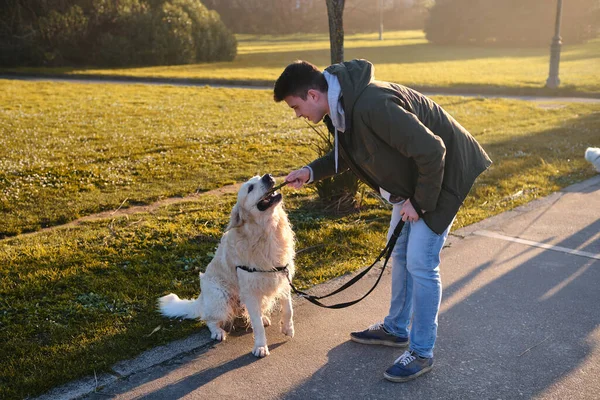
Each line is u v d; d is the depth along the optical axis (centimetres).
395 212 361
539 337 385
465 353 368
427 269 332
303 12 8031
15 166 860
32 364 356
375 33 7706
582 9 4581
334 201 668
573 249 540
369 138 307
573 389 325
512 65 2977
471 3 4956
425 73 2538
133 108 1590
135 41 3328
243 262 369
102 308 429
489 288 461
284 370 354
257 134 1162
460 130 328
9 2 3136
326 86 314
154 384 338
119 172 851
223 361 366
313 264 512
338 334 399
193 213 649
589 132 1134
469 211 652
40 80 2545
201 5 3684
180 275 494
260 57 3906
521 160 887
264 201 358
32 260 512
